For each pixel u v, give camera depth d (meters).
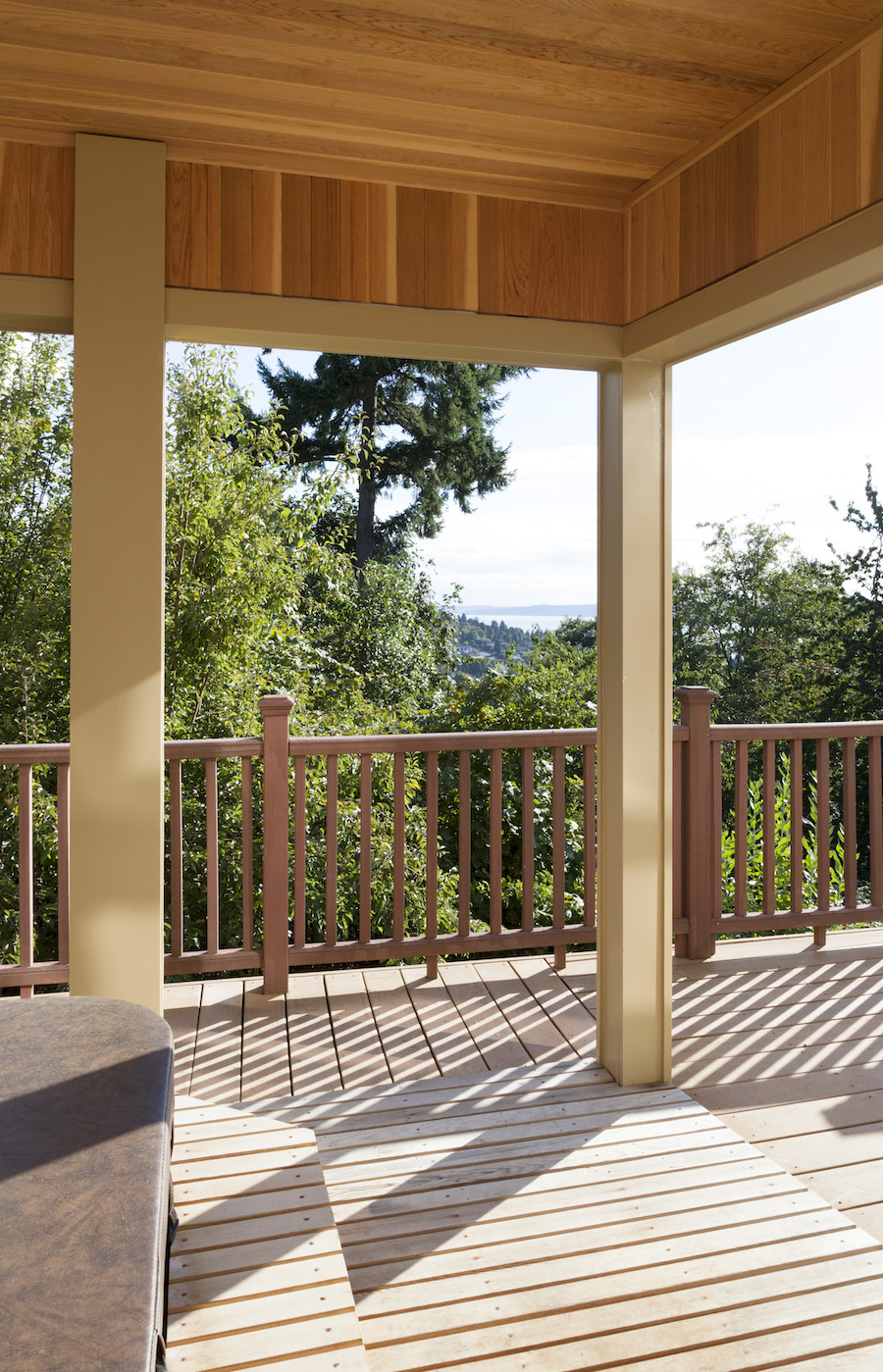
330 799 3.75
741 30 2.00
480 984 3.81
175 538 7.04
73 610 2.46
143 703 2.50
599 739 3.08
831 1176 2.48
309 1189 2.08
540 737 3.87
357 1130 2.68
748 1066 3.10
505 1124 2.71
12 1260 0.84
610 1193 2.37
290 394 12.39
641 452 2.92
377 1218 2.27
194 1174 2.14
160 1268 0.87
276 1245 1.86
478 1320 1.94
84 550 2.46
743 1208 2.31
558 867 3.91
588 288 2.87
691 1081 3.01
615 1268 2.10
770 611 14.90
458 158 2.59
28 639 7.06
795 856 4.15
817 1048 3.23
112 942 2.50
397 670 11.05
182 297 2.51
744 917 4.11
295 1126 2.51
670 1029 3.00
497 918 3.97
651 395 2.92
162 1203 0.94
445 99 2.28
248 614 7.21
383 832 6.63
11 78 2.17
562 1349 1.86
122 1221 0.89
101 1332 0.74
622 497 2.90
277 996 3.67
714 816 4.17
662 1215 2.28
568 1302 1.99
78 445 2.44
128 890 2.50
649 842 2.96
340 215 2.63
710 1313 1.96
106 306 2.45
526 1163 2.51
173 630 7.05
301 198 2.60
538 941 3.90
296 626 8.04
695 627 15.50
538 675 7.55
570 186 2.78
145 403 2.48
